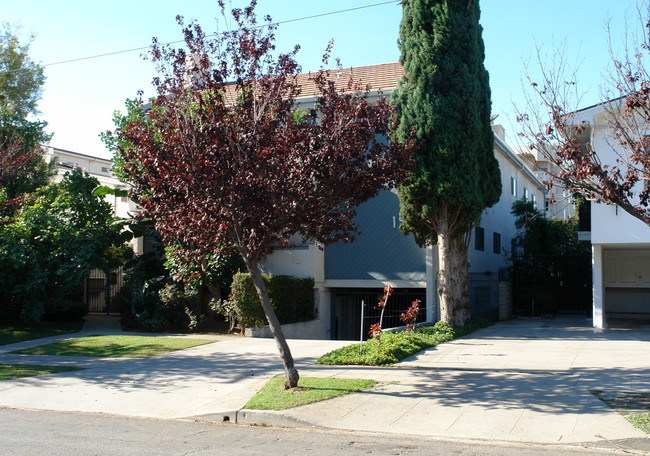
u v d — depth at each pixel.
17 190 23.61
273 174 8.66
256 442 7.00
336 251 19.98
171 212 9.12
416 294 19.52
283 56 9.65
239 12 9.61
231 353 13.69
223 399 9.25
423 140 15.47
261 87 9.38
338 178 9.18
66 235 18.44
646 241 16.12
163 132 9.40
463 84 15.97
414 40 16.20
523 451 6.46
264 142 8.88
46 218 18.58
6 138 21.08
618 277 22.19
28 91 27.77
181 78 9.62
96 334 17.39
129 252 21.39
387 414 7.99
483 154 17.02
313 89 19.98
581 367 10.88
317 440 7.08
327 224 9.50
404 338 13.70
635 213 8.23
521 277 22.98
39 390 10.22
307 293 18.98
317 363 11.93
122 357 13.41
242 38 9.48
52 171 26.47
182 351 14.16
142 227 19.53
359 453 6.44
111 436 7.39
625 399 8.23
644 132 9.75
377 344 12.72
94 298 23.19
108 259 20.25
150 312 18.25
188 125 9.16
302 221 9.28
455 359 12.10
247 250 9.02
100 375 11.36
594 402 8.13
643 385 9.12
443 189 15.74
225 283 18.11
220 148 8.79
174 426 8.01
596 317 17.72
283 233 9.39
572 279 23.12
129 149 10.08
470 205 16.09
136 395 9.78
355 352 12.47
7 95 26.98
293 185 8.73
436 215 16.39
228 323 18.70
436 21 15.99
